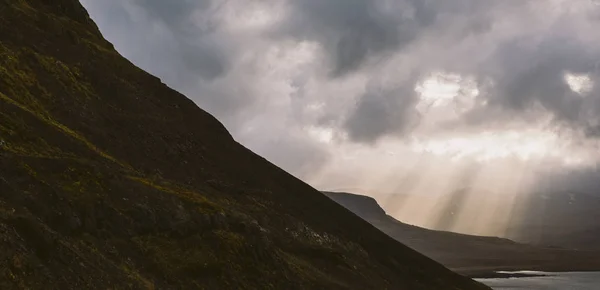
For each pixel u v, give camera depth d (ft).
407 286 257.14
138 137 238.89
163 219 153.07
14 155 138.41
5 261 100.01
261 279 156.56
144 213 149.48
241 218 178.09
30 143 159.22
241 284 148.56
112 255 129.90
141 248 139.74
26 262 103.60
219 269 146.92
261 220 224.12
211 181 244.42
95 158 179.73
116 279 120.06
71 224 127.95
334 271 212.23
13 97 194.59
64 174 142.31
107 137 220.64
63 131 184.85
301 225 245.65
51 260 110.22
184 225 155.53
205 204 171.22
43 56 240.32
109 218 139.74
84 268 115.34
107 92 256.11
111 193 148.05
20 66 219.41
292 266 181.27
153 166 225.56
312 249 218.59
